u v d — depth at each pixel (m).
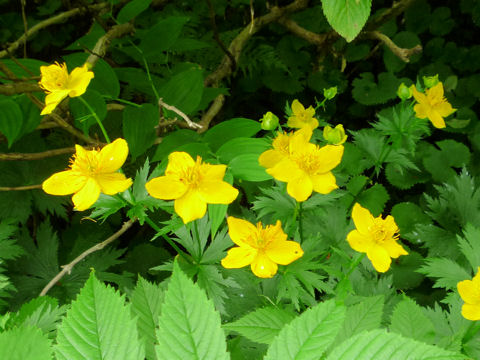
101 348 0.12
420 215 0.47
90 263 0.38
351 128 0.60
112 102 0.43
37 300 0.23
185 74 0.34
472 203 0.42
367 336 0.12
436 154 0.51
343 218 0.36
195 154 0.29
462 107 0.57
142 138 0.33
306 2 0.49
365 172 0.55
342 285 0.25
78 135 0.35
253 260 0.24
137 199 0.26
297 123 0.39
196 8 0.54
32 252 0.38
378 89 0.58
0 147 0.41
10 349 0.12
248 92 0.57
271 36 0.58
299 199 0.26
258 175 0.27
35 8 0.51
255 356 0.27
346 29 0.22
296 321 0.13
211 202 0.24
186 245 0.29
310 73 0.57
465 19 0.63
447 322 0.30
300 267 0.26
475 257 0.32
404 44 0.60
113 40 0.38
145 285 0.20
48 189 0.23
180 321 0.12
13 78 0.30
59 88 0.25
